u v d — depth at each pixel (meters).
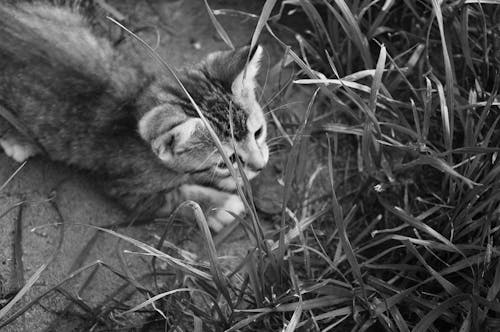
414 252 0.72
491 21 0.80
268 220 0.80
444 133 0.73
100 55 0.78
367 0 0.80
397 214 0.74
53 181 0.81
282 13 0.88
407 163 0.77
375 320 0.73
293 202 0.80
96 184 0.81
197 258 0.77
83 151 0.79
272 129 0.84
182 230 0.80
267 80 0.83
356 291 0.73
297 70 0.86
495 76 0.78
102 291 0.76
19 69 0.77
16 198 0.79
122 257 0.76
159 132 0.72
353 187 0.81
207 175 0.78
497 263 0.71
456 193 0.75
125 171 0.79
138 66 0.79
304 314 0.74
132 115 0.77
